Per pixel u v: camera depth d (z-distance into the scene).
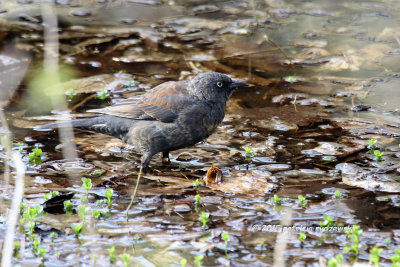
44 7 17.77
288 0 20.41
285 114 13.04
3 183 9.77
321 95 14.06
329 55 16.38
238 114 13.06
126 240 8.15
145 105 10.71
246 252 7.84
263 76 15.18
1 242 7.93
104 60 15.88
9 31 17.38
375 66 15.63
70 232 8.32
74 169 10.51
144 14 19.19
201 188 9.84
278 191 9.64
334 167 10.52
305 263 7.54
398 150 11.14
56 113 12.87
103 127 10.91
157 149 10.74
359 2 20.23
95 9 19.44
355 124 12.45
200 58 16.09
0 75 14.73
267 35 17.66
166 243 8.07
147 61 15.87
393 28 17.94
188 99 10.60
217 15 19.22
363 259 7.57
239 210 9.03
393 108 13.23
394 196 9.35
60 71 15.05
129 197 9.51
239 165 10.71
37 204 9.09
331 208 9.01
